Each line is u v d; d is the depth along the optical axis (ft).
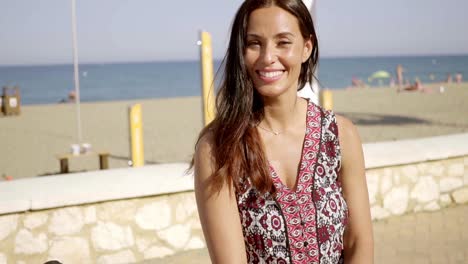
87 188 14.21
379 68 368.07
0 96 73.26
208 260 15.16
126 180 14.84
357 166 5.58
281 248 5.11
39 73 396.37
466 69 334.65
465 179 19.86
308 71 5.74
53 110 80.59
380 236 17.17
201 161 5.23
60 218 14.12
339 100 83.71
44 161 38.68
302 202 5.13
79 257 14.39
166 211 15.33
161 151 40.01
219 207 5.12
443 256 15.49
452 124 50.88
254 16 5.11
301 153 5.33
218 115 5.32
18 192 13.89
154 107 78.79
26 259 13.88
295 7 5.11
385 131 46.73
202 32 22.11
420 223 18.22
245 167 5.09
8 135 53.42
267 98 5.29
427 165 19.06
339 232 5.35
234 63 5.23
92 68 501.56
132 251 14.98
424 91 98.27
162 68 464.65
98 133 53.62
